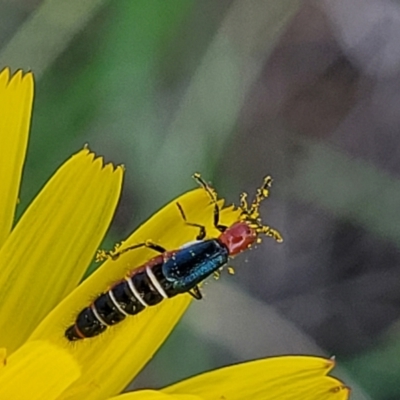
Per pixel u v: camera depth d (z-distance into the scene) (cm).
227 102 7
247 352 7
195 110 7
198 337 7
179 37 7
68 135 7
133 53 7
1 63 6
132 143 7
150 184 7
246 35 7
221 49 7
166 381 7
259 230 5
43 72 6
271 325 7
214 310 7
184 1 7
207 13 7
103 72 7
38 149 7
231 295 7
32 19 6
